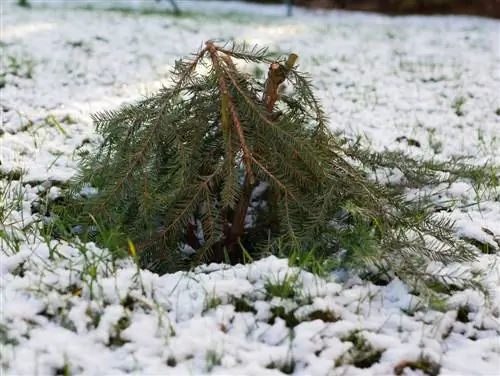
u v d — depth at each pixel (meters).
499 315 1.99
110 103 4.42
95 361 1.69
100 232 2.18
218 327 1.83
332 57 6.65
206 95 2.36
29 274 1.96
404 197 2.54
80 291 1.91
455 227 2.50
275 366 1.73
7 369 1.61
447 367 1.76
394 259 2.14
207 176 2.25
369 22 11.11
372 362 1.78
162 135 2.29
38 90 4.71
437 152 3.74
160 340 1.77
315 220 2.26
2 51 5.79
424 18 11.85
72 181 2.62
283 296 1.92
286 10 12.89
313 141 2.39
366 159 2.79
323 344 1.79
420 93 5.22
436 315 1.94
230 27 8.38
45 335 1.75
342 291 2.01
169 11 10.28
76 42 6.36
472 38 8.05
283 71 2.26
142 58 6.00
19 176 2.97
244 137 2.23
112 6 10.70
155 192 2.26
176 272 2.13
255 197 2.82
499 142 3.98
